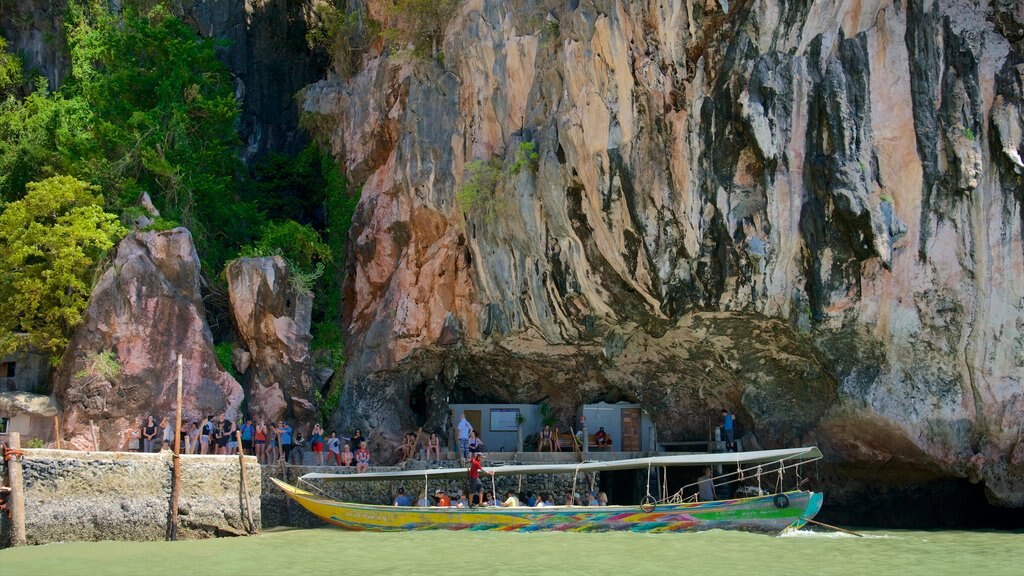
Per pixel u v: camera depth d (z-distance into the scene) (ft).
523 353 96.32
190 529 66.23
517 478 85.66
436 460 85.71
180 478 66.28
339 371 99.14
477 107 95.14
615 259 84.33
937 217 76.54
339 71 115.55
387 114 104.37
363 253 102.01
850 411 81.82
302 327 95.09
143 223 93.56
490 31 95.09
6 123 101.19
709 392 95.55
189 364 85.46
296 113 128.26
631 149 81.97
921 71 76.54
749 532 65.87
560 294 88.63
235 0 126.62
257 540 65.41
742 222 80.33
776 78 78.23
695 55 80.28
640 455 90.84
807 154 78.48
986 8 76.48
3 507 57.93
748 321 84.89
